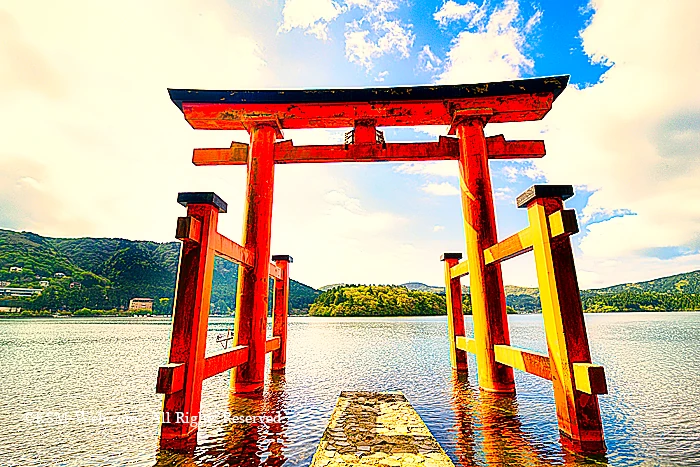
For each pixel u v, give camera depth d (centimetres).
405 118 801
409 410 579
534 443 438
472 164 734
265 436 476
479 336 689
